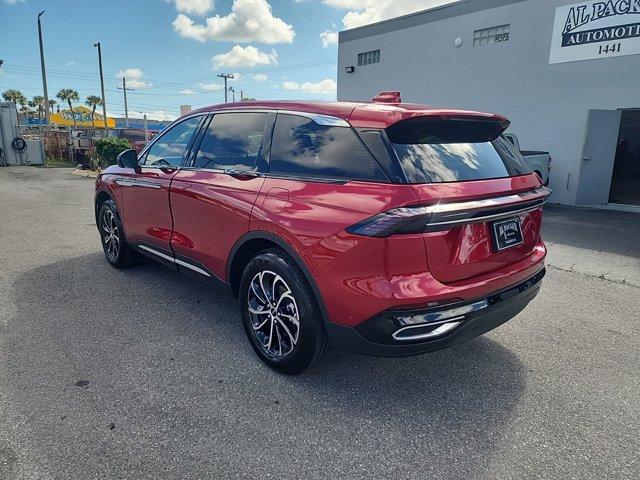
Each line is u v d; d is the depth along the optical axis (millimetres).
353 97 16828
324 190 2641
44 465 2160
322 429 2484
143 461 2207
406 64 14719
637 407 2758
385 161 2459
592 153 10586
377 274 2336
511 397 2838
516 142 10312
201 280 3738
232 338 3510
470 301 2480
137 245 4555
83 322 3742
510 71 11969
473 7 12578
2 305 4062
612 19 9906
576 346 3545
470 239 2484
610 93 10219
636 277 5312
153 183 4047
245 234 3055
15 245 6188
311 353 2777
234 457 2256
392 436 2445
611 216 9461
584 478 2168
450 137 2795
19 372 2965
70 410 2580
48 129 26953
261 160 3148
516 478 2162
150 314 3920
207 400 2715
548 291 4832
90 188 13172
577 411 2707
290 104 3141
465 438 2443
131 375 2963
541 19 11164
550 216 9438
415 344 2377
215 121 3711
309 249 2592
